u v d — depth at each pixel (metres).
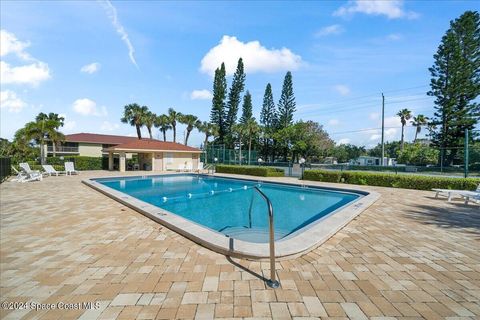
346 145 71.44
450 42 26.61
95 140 36.56
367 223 5.61
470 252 3.89
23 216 5.98
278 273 3.11
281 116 41.00
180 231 4.60
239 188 14.00
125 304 2.43
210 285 2.79
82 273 3.07
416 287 2.81
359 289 2.75
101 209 6.75
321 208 9.16
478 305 2.47
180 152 26.36
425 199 9.00
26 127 25.45
